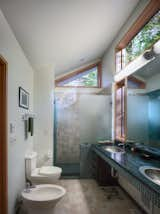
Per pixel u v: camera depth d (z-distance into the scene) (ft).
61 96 13.20
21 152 8.41
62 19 7.18
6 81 6.12
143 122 8.80
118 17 9.14
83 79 16.31
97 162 11.59
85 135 13.16
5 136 5.95
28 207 6.57
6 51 6.17
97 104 13.34
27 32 7.29
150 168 6.07
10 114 6.62
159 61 7.51
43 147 11.96
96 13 7.73
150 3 7.34
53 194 7.04
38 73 12.16
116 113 12.46
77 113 13.24
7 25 6.26
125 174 6.25
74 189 10.68
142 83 8.90
